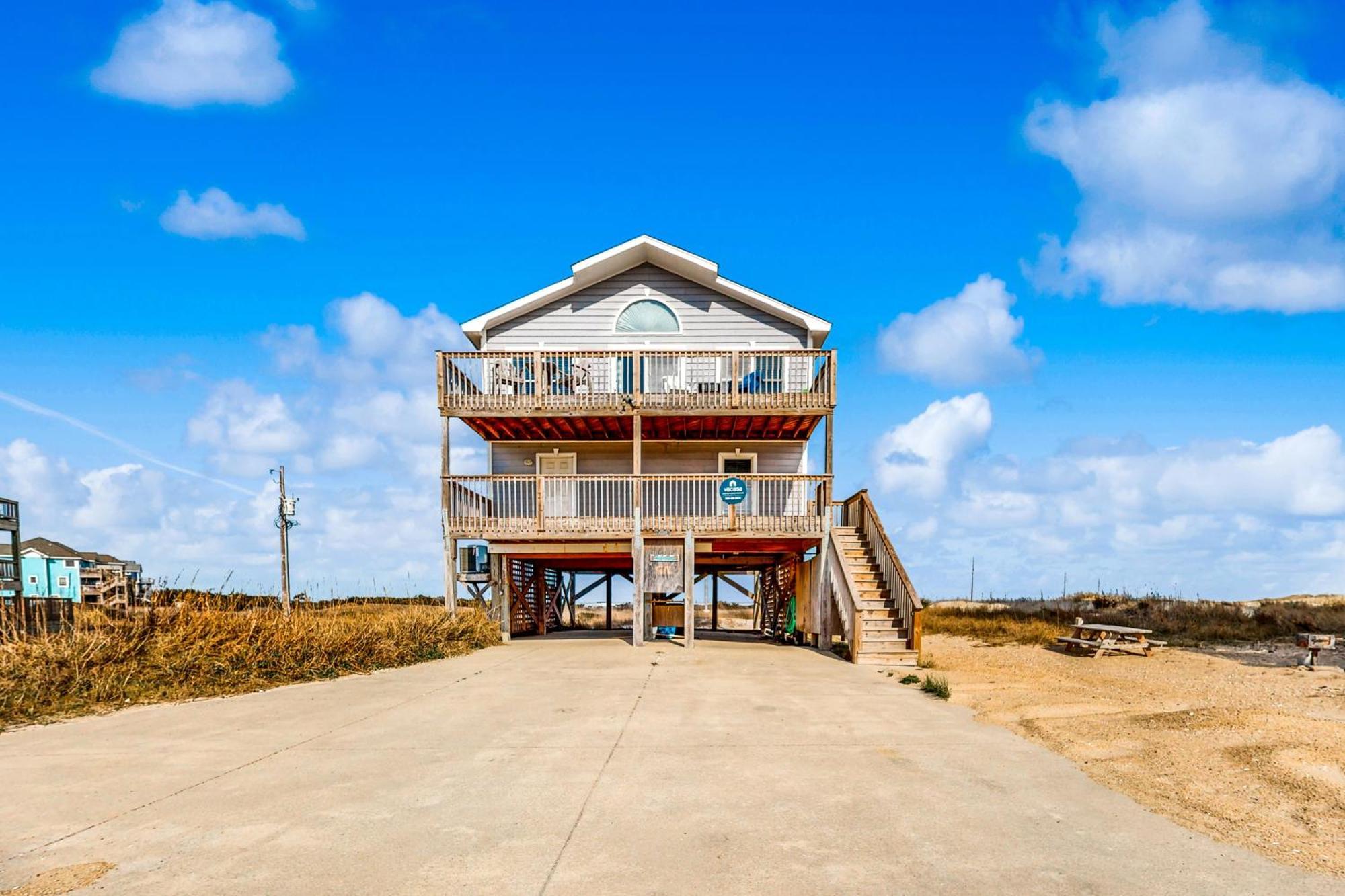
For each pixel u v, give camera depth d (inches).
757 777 227.1
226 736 282.4
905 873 156.5
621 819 189.2
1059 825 185.0
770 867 159.3
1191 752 246.8
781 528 673.6
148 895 145.5
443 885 150.3
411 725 303.6
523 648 661.3
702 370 771.4
